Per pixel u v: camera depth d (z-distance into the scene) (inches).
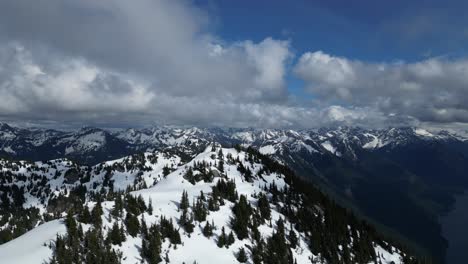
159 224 5570.9
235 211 6712.6
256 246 5659.5
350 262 6407.5
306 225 7140.8
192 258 4985.2
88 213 5191.9
